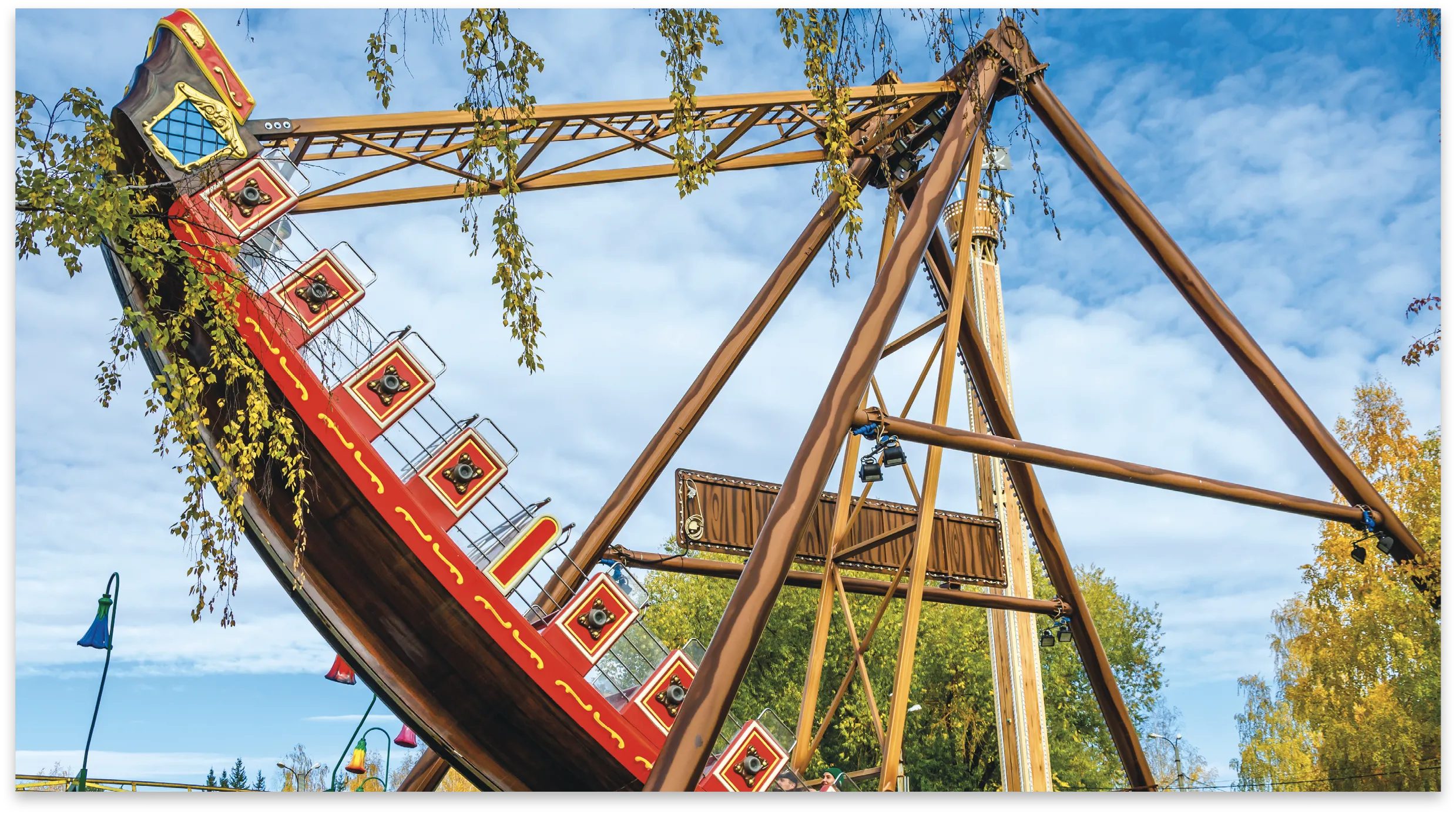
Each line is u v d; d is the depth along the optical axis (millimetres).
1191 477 22141
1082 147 24469
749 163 23125
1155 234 24391
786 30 11844
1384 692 32562
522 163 19703
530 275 11367
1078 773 51906
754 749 19812
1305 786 46938
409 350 16594
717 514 24672
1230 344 24453
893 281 18719
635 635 19141
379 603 16531
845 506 23531
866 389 17812
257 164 15656
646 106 19812
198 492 10445
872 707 21828
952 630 53719
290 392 14977
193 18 15844
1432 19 15289
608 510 21766
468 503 16734
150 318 10297
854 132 24984
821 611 22922
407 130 17969
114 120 14852
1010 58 23594
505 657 16531
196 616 10344
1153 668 58656
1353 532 33312
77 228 9422
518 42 11141
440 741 17391
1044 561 29016
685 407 22766
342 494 15539
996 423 28156
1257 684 52688
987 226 40375
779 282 23797
